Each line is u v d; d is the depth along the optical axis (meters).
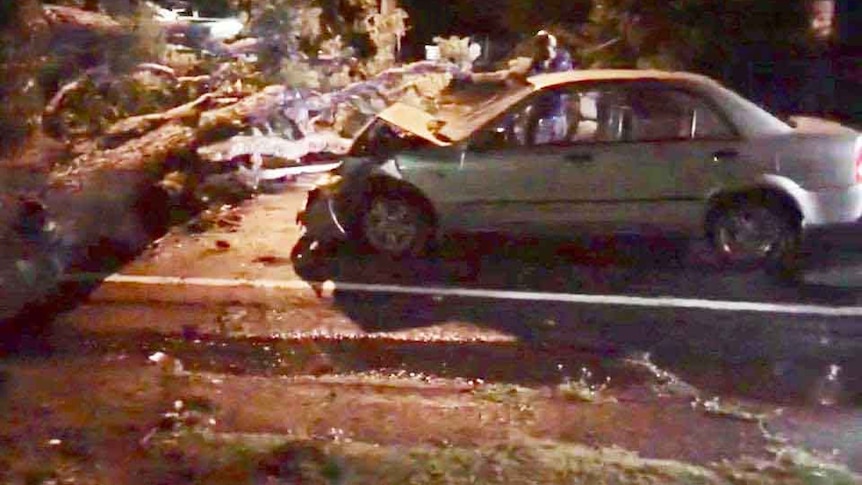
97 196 10.93
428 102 14.07
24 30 12.41
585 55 15.18
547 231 9.12
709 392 6.71
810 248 9.32
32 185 10.88
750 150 8.73
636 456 5.73
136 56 14.76
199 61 16.02
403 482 5.36
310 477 5.45
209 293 8.66
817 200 8.66
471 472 5.47
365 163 9.43
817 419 6.30
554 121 9.07
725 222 8.87
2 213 9.79
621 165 8.91
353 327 7.87
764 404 6.52
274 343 7.60
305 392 6.74
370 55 19.12
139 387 6.83
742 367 7.10
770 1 14.41
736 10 14.27
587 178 8.95
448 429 6.15
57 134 13.27
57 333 7.80
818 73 14.87
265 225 10.80
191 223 10.81
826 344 7.46
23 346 7.55
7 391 6.73
